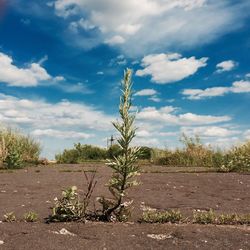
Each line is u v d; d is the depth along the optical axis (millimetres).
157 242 3322
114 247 3174
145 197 5840
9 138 14102
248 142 13750
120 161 4090
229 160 12141
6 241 3227
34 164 14047
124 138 4094
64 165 13953
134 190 6531
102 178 8406
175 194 6262
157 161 16109
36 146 15414
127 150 4102
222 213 4645
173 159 15695
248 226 3984
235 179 8664
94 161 17297
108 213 4113
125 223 3994
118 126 4105
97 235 3469
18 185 7102
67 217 4008
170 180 8172
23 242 3213
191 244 3285
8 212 4457
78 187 6801
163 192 6434
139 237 3449
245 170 11469
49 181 7750
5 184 7250
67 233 3531
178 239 3422
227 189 7062
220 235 3537
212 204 5406
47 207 4781
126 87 4141
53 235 3424
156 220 4098
